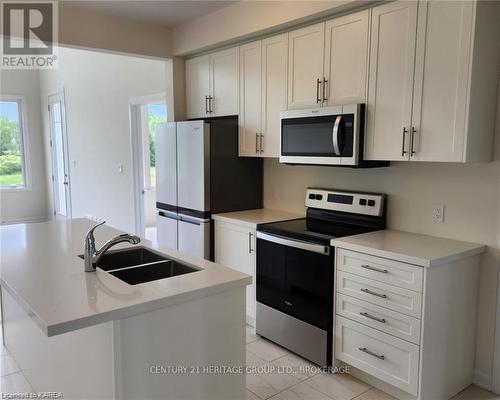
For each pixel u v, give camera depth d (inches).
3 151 312.2
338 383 104.3
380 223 117.7
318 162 115.6
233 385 78.9
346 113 106.9
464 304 98.4
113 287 71.4
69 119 278.7
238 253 135.0
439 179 107.0
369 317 98.7
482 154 93.5
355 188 126.3
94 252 81.0
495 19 91.0
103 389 68.8
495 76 93.4
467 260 97.1
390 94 100.2
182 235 154.3
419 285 88.7
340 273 104.2
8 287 72.6
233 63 143.5
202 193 142.6
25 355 106.4
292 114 121.4
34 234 114.6
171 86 165.5
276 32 127.8
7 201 314.2
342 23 109.1
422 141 95.2
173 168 155.6
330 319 107.6
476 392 101.7
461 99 88.1
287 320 118.5
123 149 221.9
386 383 100.0
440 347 93.9
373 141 104.8
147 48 155.9
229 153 146.9
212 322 74.5
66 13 137.3
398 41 97.7
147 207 306.2
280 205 151.5
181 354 71.0
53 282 73.6
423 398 91.2
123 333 63.9
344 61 109.4
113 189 235.0
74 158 277.6
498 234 98.0
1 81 302.8
